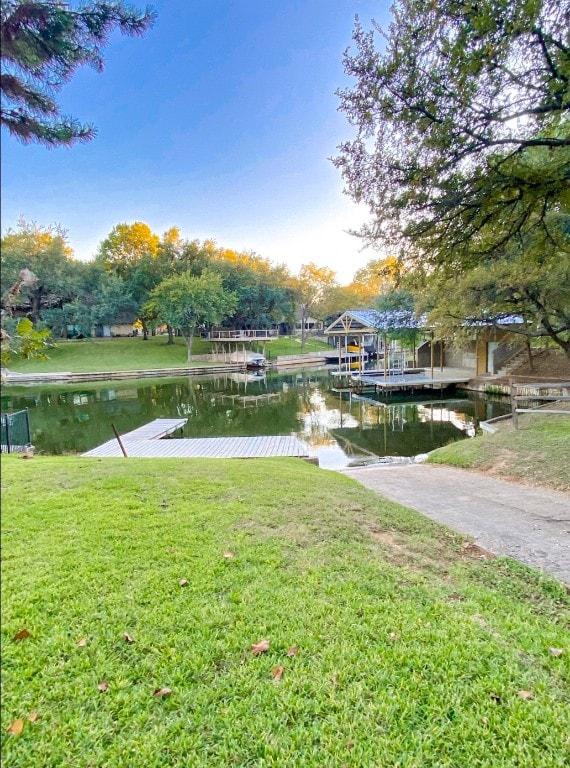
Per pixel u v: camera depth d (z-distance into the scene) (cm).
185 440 1023
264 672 180
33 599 224
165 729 151
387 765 138
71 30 238
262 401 1847
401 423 1360
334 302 4522
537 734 150
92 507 370
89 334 3475
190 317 3216
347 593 243
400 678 177
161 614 216
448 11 390
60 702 161
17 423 952
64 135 259
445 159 471
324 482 523
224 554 285
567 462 643
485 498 532
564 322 1128
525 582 281
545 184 450
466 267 603
